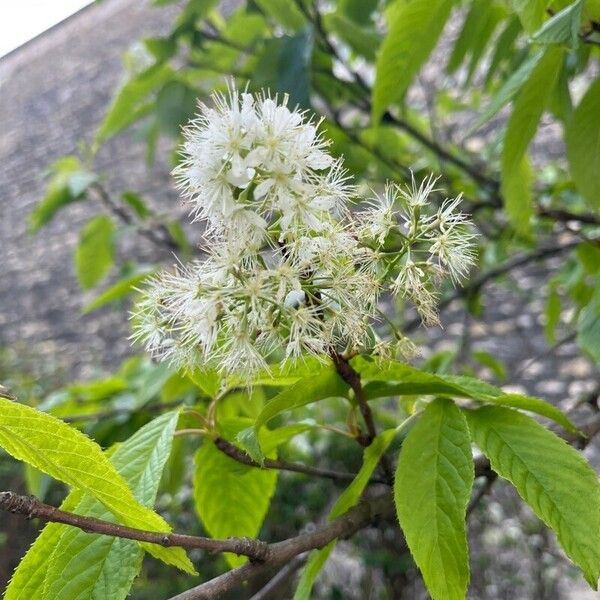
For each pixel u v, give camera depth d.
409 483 0.14
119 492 0.12
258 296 0.14
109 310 1.20
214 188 0.14
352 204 0.16
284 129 0.14
